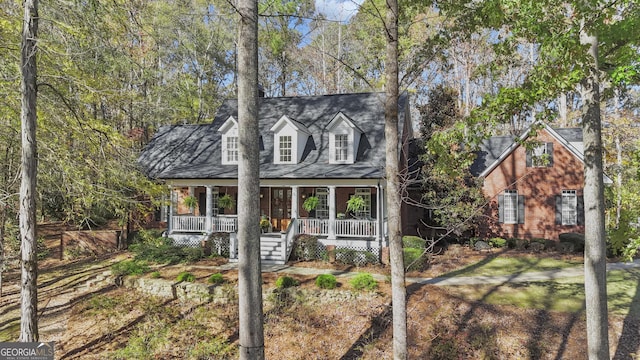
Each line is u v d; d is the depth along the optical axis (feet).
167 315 39.81
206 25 107.24
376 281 43.78
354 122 65.05
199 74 111.04
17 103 31.76
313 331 36.78
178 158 72.43
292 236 58.80
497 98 21.24
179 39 97.45
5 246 54.13
